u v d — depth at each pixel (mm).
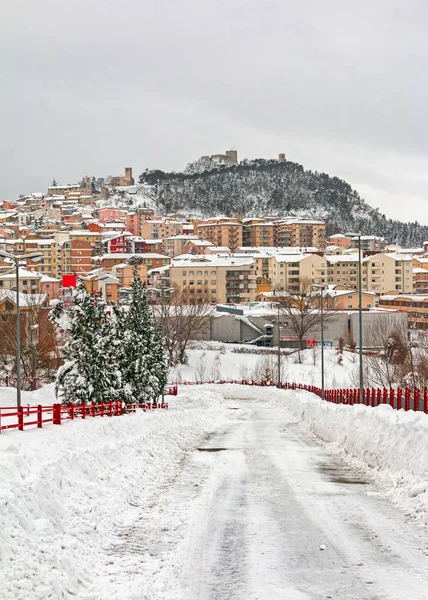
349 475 22969
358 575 11914
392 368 87062
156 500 18812
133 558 13188
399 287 190750
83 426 28359
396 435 22812
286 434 40656
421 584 11398
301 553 13320
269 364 109562
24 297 95750
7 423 32844
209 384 102250
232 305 148375
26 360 77375
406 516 16391
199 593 11141
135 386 62219
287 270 182875
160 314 111938
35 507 14219
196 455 29016
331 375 105438
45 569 11477
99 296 51750
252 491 19969
